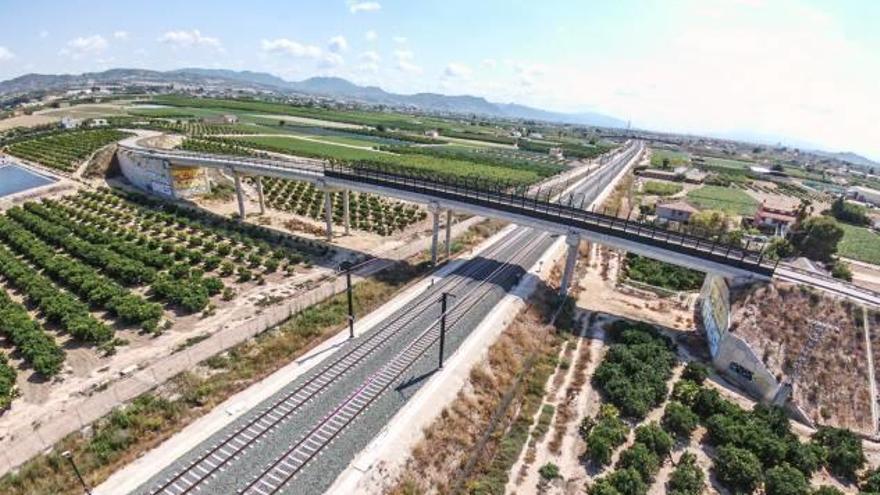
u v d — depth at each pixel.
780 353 47.75
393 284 63.62
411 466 35.47
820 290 50.34
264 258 71.12
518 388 46.72
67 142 139.62
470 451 38.56
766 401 46.56
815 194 185.25
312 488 31.94
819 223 86.38
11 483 31.27
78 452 33.78
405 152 184.62
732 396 47.31
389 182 71.19
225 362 44.56
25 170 117.19
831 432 40.84
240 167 85.12
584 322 61.06
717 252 54.28
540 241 85.56
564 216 61.50
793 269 57.12
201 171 100.44
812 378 46.09
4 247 71.19
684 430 40.88
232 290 60.66
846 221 135.50
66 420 36.22
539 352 53.06
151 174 100.00
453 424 40.25
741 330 49.94
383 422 38.12
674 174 184.25
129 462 33.31
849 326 47.75
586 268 79.94
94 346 46.97
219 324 52.12
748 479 35.59
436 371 45.16
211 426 36.72
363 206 101.31
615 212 114.12
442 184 69.06
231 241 76.62
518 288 65.38
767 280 51.88
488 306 58.88
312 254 73.75
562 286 65.00
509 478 36.31
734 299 52.28
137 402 38.53
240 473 32.53
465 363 47.00
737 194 161.62
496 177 144.38
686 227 88.25
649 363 49.88
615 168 187.25
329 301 57.28
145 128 169.62
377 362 45.72
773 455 37.91
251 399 39.88
